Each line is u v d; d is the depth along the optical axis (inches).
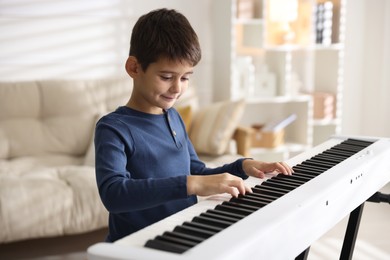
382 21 149.9
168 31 43.1
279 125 139.0
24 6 127.0
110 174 41.3
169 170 47.8
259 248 32.6
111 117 46.1
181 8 140.0
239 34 145.6
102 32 134.8
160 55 42.7
